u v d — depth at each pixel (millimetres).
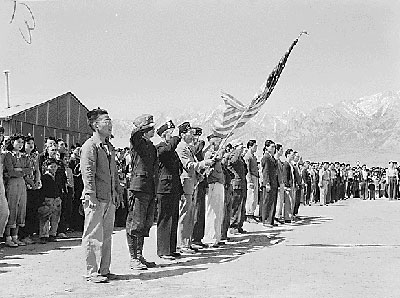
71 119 26734
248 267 10016
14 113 22969
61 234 14859
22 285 8570
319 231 15953
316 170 31844
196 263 10477
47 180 13773
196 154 12398
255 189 18781
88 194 8789
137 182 9859
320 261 10672
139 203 9867
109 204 9094
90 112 9062
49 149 14289
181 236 11891
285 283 8625
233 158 15320
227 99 12711
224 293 7938
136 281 8797
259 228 16969
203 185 12344
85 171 8797
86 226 8859
